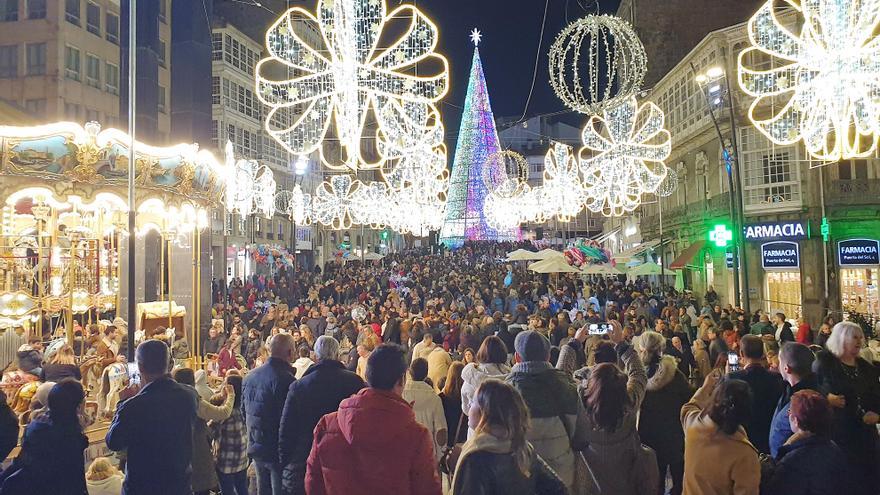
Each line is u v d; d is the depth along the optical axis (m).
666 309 17.36
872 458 4.61
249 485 8.02
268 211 28.38
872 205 24.73
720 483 3.77
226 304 21.64
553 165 25.09
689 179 34.19
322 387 4.94
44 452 4.45
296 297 28.44
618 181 21.30
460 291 27.14
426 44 9.79
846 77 9.67
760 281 27.25
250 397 5.88
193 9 18.14
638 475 4.41
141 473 4.61
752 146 27.44
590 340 9.65
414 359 6.55
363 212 35.47
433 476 3.46
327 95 10.05
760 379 5.78
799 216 25.94
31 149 9.49
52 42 31.02
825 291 25.30
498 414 3.17
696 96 31.58
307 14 9.80
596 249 27.52
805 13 9.81
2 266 13.73
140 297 16.03
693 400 4.87
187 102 17.97
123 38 15.34
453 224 51.09
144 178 10.94
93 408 9.41
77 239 13.59
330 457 3.44
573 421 4.31
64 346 9.15
